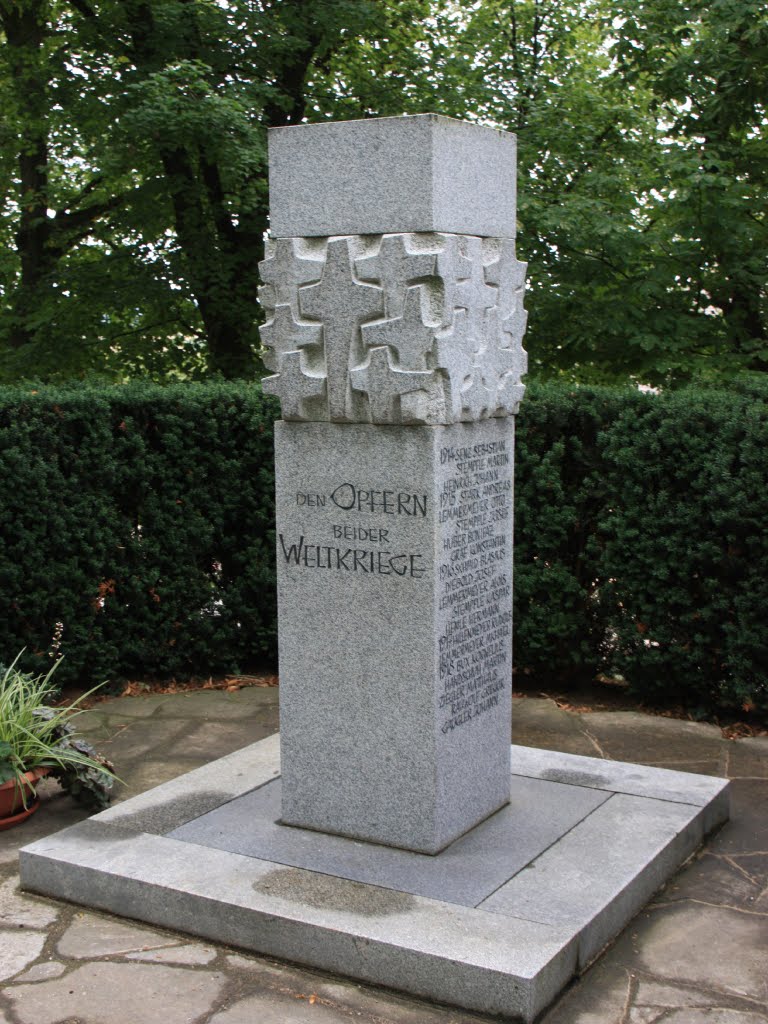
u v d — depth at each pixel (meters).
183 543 7.55
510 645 4.99
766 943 4.16
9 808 5.28
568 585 7.16
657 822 4.82
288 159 4.43
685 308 11.83
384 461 4.41
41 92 13.41
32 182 15.16
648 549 6.80
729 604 6.62
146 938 4.20
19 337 14.84
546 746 6.38
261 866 4.41
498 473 4.79
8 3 14.04
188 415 7.50
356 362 4.39
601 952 4.07
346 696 4.61
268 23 12.73
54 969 3.99
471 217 4.43
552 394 7.19
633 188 12.20
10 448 6.76
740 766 6.05
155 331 15.23
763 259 11.23
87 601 7.23
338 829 4.70
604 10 12.02
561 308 11.80
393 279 4.25
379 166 4.25
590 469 7.14
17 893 4.58
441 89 13.77
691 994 3.82
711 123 11.45
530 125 12.77
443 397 4.30
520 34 14.31
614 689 7.47
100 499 7.24
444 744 4.52
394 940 3.81
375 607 4.50
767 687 6.55
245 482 7.69
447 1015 3.70
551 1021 3.66
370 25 13.48
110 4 13.18
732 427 6.49
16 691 5.91
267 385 4.59
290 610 4.69
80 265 14.46
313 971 3.96
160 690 7.55
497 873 4.32
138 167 13.80
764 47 10.52
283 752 4.79
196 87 11.43
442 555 4.41
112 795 5.64
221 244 13.67
